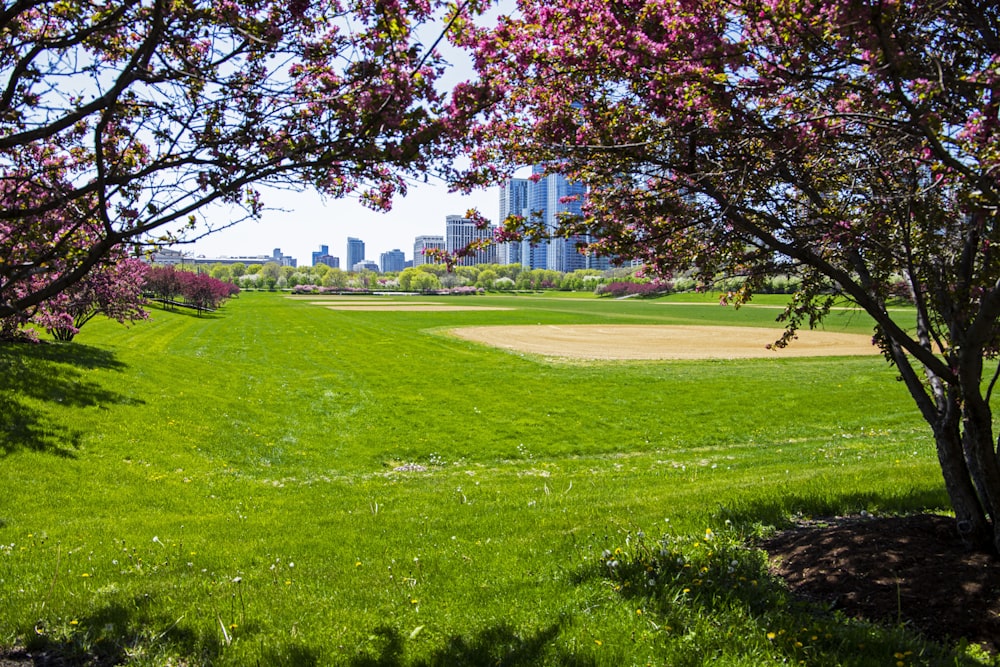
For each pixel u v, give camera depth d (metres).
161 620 5.49
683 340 49.47
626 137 4.98
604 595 5.79
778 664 4.44
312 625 5.37
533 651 4.78
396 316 76.94
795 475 11.62
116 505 11.30
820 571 5.95
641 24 4.68
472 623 5.35
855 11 3.69
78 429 15.45
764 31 4.54
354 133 4.15
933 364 5.59
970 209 4.16
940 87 3.71
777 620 5.05
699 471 13.95
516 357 39.12
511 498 11.42
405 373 32.06
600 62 4.94
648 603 5.49
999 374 5.65
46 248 5.03
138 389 20.30
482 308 97.69
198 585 6.50
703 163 5.13
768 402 24.61
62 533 9.12
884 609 5.21
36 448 13.77
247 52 4.54
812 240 5.27
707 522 7.93
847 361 36.22
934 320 6.62
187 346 42.78
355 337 50.50
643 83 5.02
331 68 4.53
